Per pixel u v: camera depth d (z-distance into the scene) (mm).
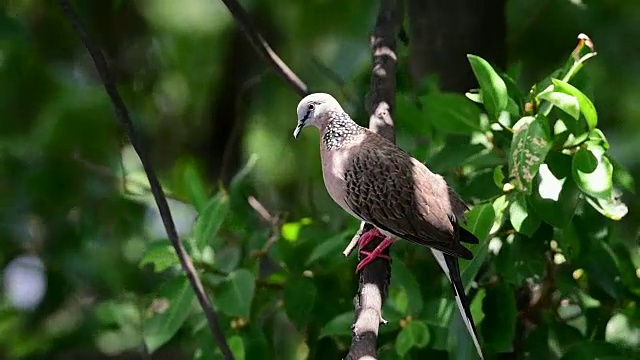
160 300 9438
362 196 8711
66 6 9016
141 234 12672
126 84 15578
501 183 8352
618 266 9203
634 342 9125
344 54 13891
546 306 9562
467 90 11680
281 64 10852
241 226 10453
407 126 10023
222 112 16078
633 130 12961
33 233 13062
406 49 12617
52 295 12516
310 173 15305
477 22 11609
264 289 10172
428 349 9477
